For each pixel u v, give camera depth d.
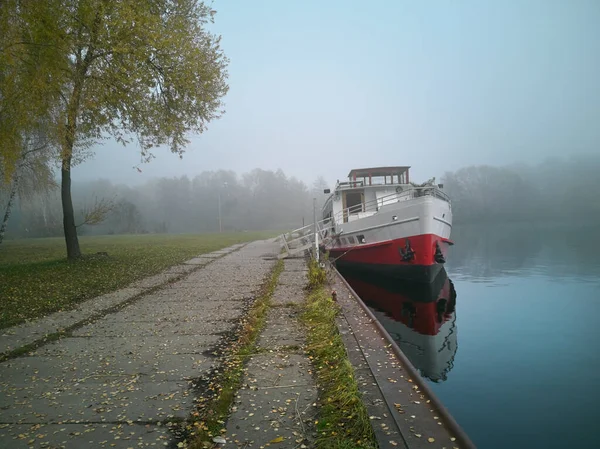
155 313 9.27
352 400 4.21
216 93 17.19
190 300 10.71
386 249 18.08
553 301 14.99
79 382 5.31
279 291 11.61
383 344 6.27
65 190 18.05
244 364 5.76
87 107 14.13
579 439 5.33
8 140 11.92
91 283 13.16
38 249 27.38
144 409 4.48
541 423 5.80
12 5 10.80
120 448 3.69
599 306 14.06
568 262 25.69
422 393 4.44
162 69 15.11
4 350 6.70
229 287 12.68
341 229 21.55
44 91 12.25
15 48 11.00
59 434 3.97
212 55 17.03
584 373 7.79
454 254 32.34
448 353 9.22
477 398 6.72
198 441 3.70
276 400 4.57
